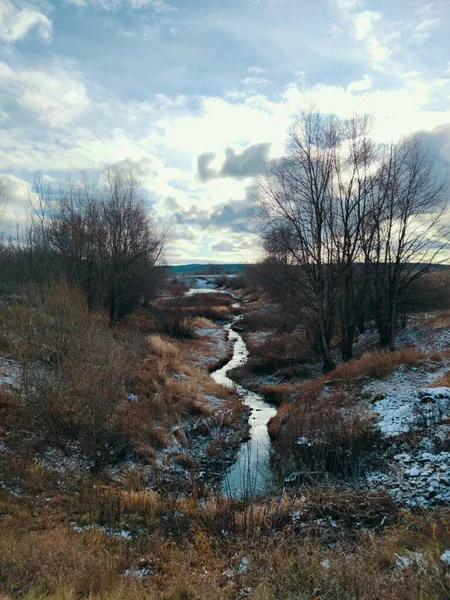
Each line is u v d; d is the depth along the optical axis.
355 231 19.75
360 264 21.28
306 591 4.54
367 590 4.39
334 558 5.33
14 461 9.80
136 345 19.19
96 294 25.03
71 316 13.41
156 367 18.36
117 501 8.57
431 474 9.09
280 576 4.95
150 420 13.49
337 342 24.11
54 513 8.08
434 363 16.19
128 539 7.13
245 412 16.67
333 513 7.77
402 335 22.27
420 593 4.10
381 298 21.72
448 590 4.20
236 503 8.23
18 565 5.12
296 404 15.41
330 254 20.02
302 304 21.25
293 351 24.34
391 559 5.41
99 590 4.96
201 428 14.09
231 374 22.75
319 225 19.47
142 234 28.67
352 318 20.16
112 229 24.88
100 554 6.07
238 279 71.50
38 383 11.48
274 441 13.44
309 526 6.80
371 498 8.13
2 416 11.46
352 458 10.35
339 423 11.67
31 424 11.47
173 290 55.91
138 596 4.80
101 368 12.25
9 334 14.10
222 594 4.91
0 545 5.82
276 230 20.05
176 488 9.74
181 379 18.53
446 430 10.67
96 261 25.86
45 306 13.68
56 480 9.62
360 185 19.64
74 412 11.38
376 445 10.94
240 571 5.55
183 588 5.22
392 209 20.91
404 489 8.76
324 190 19.52
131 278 27.19
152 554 6.46
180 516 8.09
